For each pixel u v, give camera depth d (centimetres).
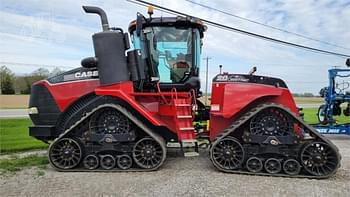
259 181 564
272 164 605
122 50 660
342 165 696
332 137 1252
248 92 626
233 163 620
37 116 702
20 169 651
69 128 655
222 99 632
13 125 1534
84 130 657
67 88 695
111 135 640
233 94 628
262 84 632
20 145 941
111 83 652
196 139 691
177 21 722
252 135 613
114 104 646
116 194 493
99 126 652
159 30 729
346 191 510
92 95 690
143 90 717
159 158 638
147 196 484
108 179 577
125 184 545
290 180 574
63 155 644
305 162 595
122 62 657
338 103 1224
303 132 608
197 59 743
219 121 656
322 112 1258
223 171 623
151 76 723
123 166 644
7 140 1041
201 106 761
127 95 649
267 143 609
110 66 652
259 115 619
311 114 2414
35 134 696
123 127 646
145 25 727
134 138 640
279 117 614
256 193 498
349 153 855
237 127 612
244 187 527
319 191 509
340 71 1211
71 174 614
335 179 583
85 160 645
